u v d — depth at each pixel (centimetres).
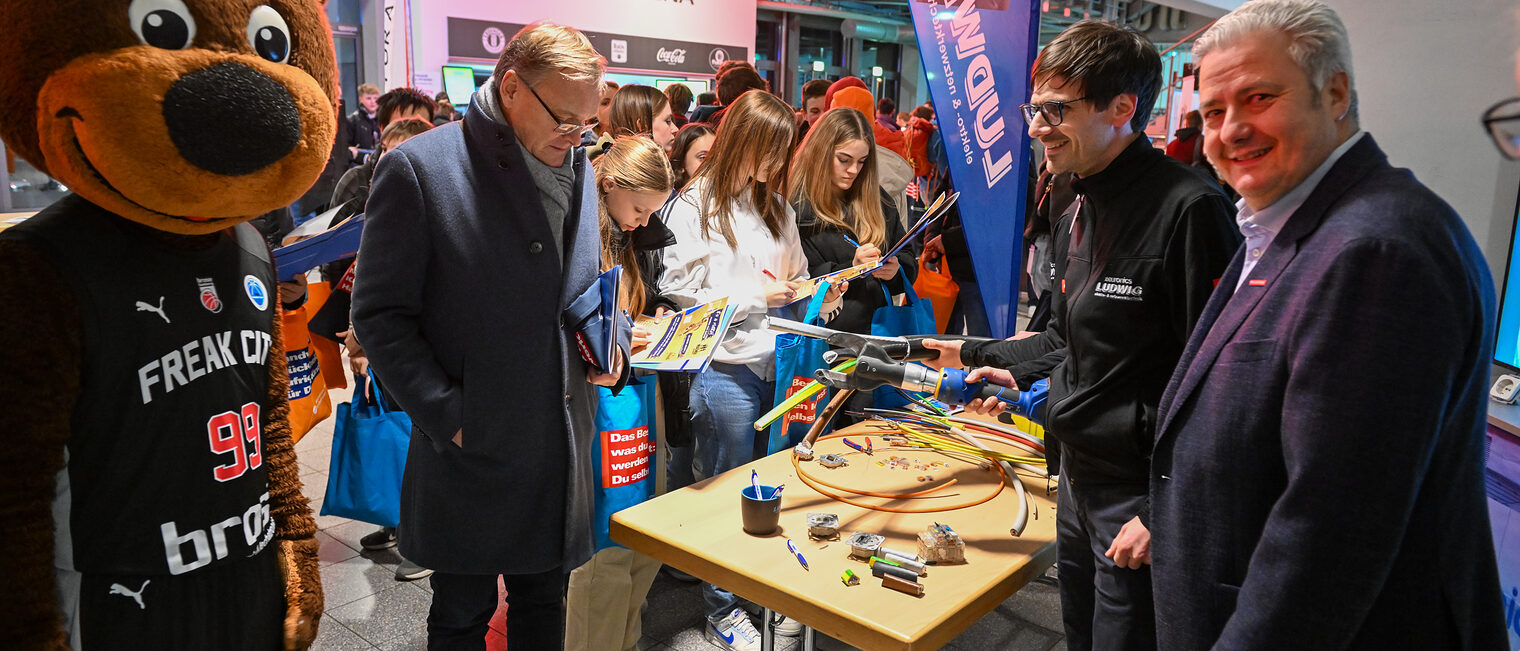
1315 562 99
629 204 212
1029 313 650
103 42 97
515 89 159
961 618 154
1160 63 155
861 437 240
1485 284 103
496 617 260
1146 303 149
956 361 203
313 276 368
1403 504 96
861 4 1421
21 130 102
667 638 258
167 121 97
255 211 112
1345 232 102
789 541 176
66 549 105
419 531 173
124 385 107
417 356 160
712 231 252
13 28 97
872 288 279
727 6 1176
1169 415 122
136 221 108
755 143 245
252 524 124
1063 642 266
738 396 254
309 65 117
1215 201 144
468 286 162
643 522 185
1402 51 199
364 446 256
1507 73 184
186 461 113
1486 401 106
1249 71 109
